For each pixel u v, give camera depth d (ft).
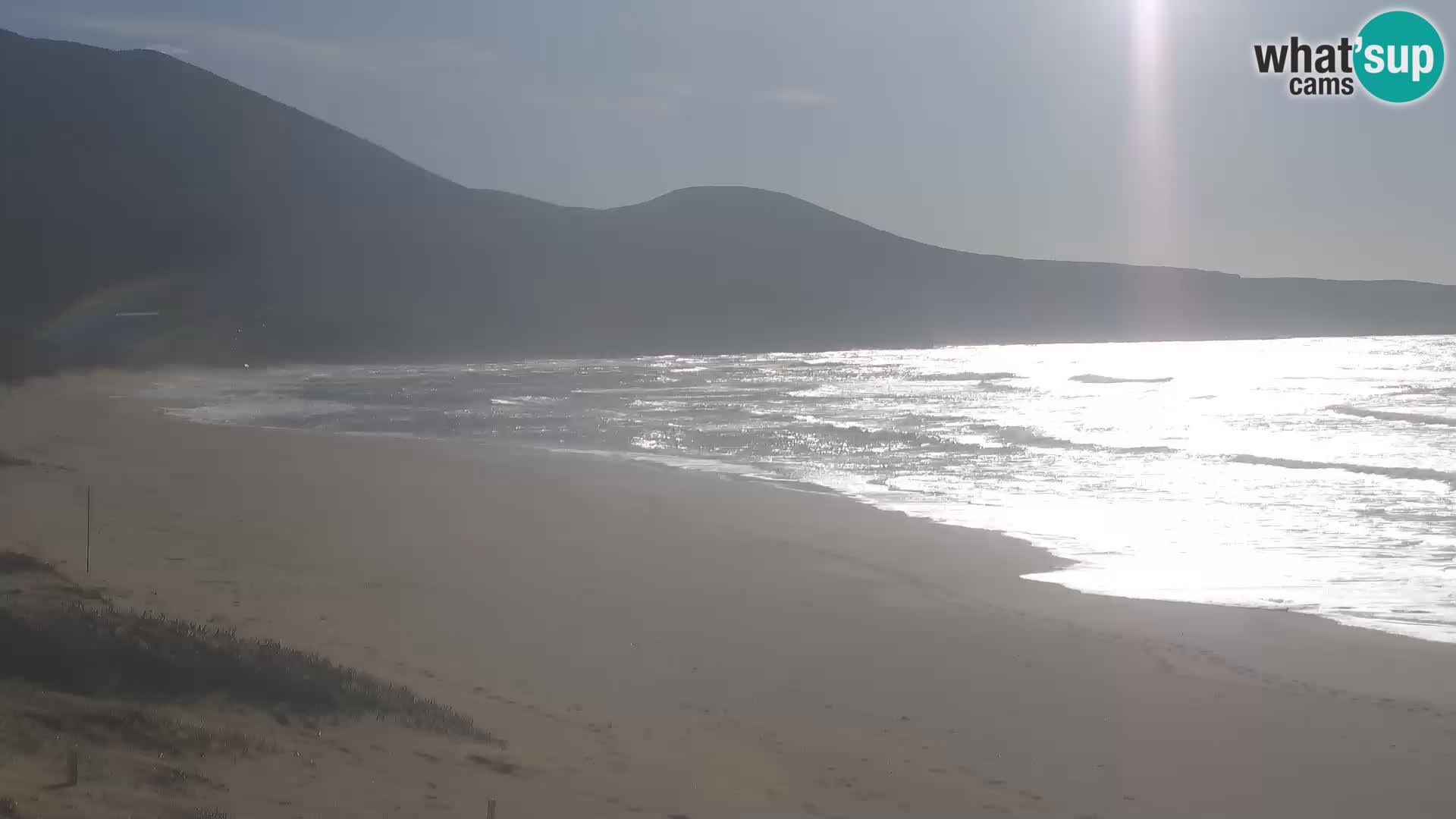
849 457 90.79
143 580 35.50
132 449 80.94
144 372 232.53
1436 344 429.79
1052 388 184.65
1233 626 39.88
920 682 32.48
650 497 67.87
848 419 124.57
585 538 53.42
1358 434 110.73
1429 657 36.04
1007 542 55.57
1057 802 23.44
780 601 42.01
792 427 113.39
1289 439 105.70
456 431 110.63
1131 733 28.40
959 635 37.83
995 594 44.62
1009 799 23.36
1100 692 31.76
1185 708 30.58
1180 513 65.10
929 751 26.53
